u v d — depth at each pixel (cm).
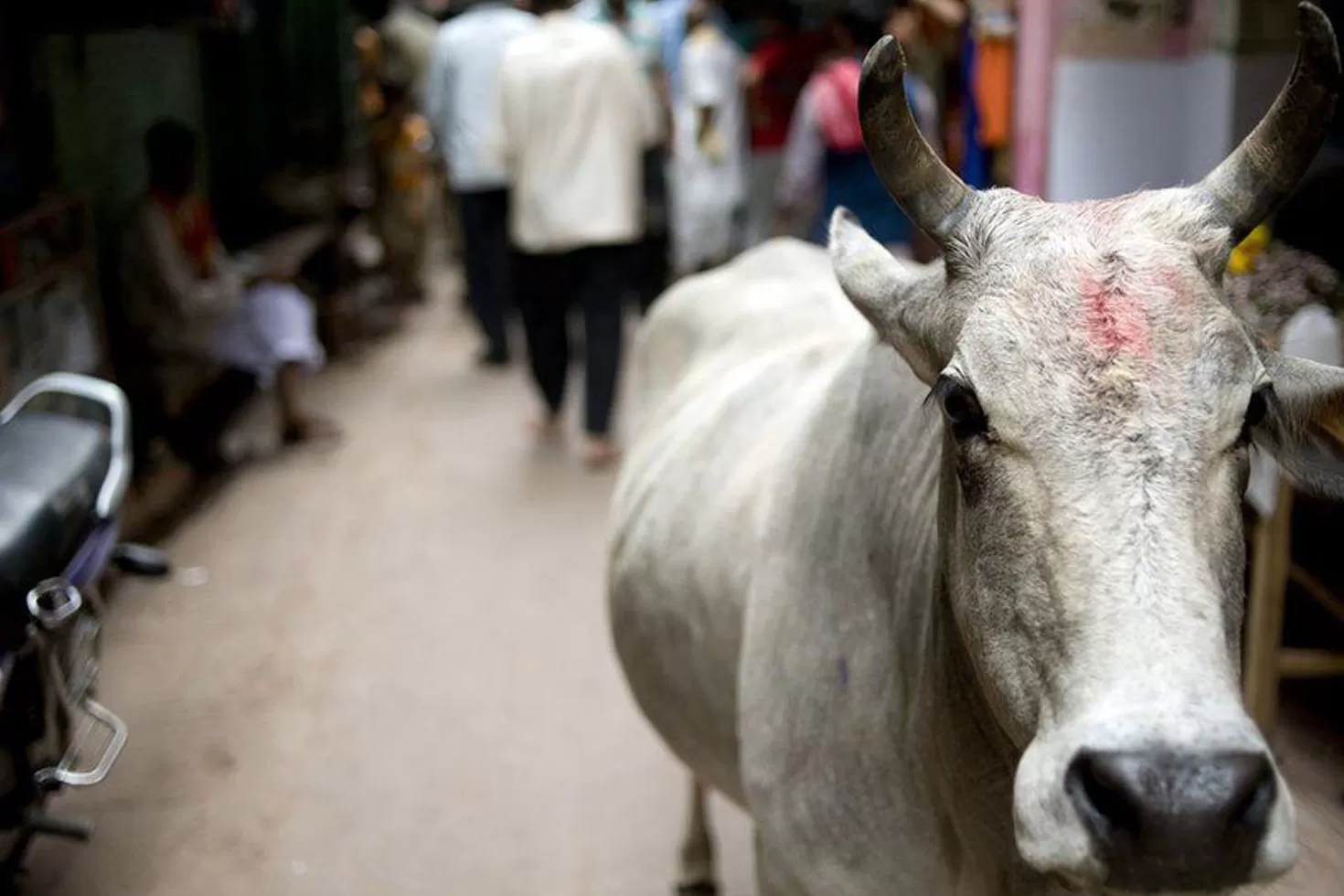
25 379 446
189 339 580
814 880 217
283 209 831
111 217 611
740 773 258
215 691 440
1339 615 355
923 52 629
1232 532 152
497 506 584
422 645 466
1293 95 162
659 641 275
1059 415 152
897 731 202
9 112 525
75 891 346
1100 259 157
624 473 320
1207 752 132
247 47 862
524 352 830
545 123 604
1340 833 260
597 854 356
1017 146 523
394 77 1038
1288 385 177
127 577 517
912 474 202
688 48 781
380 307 950
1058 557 149
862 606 210
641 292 840
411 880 348
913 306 182
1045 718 150
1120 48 499
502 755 402
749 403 277
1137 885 136
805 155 605
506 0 915
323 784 389
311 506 591
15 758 301
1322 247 383
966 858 194
